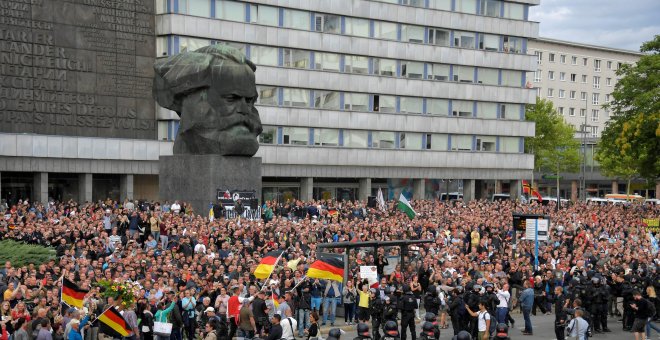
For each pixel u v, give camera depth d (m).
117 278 26.91
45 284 27.08
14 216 41.09
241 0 73.69
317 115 79.81
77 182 66.19
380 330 31.83
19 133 60.41
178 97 51.41
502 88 93.31
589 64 155.12
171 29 68.56
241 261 32.69
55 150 62.25
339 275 29.78
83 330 24.22
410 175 87.31
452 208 62.19
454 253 39.53
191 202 50.47
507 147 94.69
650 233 51.16
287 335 24.84
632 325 33.34
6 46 59.59
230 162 50.56
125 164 67.12
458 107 90.38
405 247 37.19
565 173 131.00
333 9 80.19
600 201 95.62
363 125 83.12
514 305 37.88
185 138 51.22
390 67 84.94
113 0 65.75
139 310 25.81
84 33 63.97
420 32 86.88
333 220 48.09
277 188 79.94
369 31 83.12
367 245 34.16
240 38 73.69
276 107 76.94
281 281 30.56
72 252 31.39
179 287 28.92
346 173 82.44
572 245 45.50
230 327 27.16
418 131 87.19
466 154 91.12
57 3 62.28
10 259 32.16
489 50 91.94
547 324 35.00
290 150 77.94
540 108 110.31
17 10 60.09
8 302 23.58
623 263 38.69
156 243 37.69
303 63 78.69
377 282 31.45
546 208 66.75
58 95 62.53
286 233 40.62
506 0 92.56
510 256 38.78
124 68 66.62
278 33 76.50
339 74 81.12
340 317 34.12
